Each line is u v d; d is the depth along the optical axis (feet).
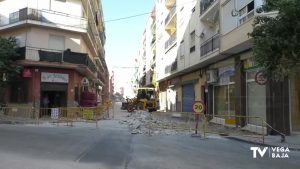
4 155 36.45
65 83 116.67
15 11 115.65
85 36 125.80
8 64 107.55
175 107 145.48
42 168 29.91
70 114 94.32
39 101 110.73
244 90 74.90
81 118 96.17
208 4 89.71
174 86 148.97
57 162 32.86
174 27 145.28
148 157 36.73
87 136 56.49
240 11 70.38
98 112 103.96
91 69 139.95
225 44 75.41
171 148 44.16
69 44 119.44
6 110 103.50
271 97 61.31
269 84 61.67
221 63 88.84
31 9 110.32
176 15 133.39
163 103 176.24
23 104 111.45
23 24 110.52
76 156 36.52
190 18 110.32
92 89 174.40
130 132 64.80
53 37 116.37
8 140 49.26
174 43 134.82
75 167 30.60
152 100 169.27
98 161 33.76
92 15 156.56
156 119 87.15
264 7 38.11
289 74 36.37
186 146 46.57
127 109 176.86
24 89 112.16
